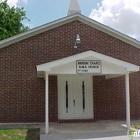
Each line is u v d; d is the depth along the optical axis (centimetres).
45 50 1507
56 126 1330
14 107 1464
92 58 1152
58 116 1487
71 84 1523
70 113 1503
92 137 1016
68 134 1094
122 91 1558
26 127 1296
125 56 1580
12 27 3064
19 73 1482
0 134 1095
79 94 1523
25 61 1491
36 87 1487
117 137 1004
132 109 1565
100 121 1497
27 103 1473
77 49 1532
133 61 1588
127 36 1584
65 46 1523
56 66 1128
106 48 1563
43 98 1486
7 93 1466
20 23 3219
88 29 1559
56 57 1509
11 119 1455
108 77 1502
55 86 1502
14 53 1488
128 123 1203
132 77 1591
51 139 987
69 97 1513
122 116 1545
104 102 1537
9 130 1192
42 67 1117
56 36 1524
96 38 1560
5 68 1476
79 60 1147
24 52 1494
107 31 1573
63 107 1502
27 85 1482
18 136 1058
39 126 1330
